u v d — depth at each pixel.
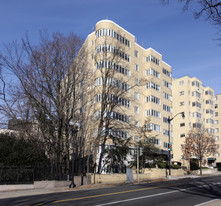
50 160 24.19
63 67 26.25
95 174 25.89
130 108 40.06
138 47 45.31
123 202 11.76
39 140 24.83
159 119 46.06
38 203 12.02
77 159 30.77
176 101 62.84
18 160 21.03
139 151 25.92
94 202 11.85
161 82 48.34
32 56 25.52
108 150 29.58
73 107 26.55
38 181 20.92
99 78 35.97
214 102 74.62
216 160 70.50
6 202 13.02
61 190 19.48
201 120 64.00
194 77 63.88
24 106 25.09
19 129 25.55
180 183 23.02
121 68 39.44
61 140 25.06
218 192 15.68
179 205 10.91
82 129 28.17
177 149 60.25
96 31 38.88
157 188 18.36
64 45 26.62
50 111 25.16
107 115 29.12
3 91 24.89
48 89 25.61
